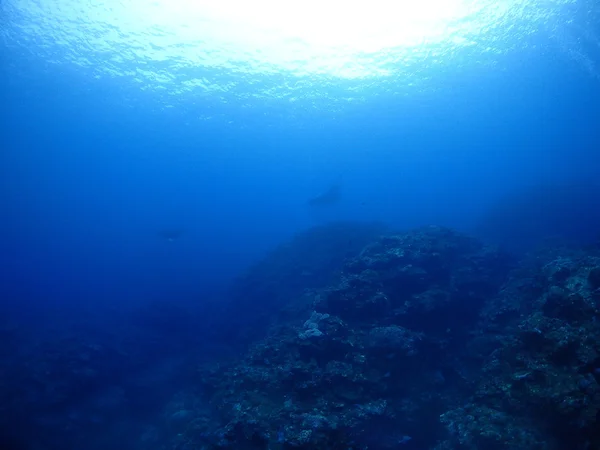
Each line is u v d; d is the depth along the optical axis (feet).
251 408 23.38
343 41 61.57
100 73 67.51
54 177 139.44
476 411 20.21
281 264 61.82
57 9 49.52
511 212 89.25
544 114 112.16
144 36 57.67
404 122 109.40
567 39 60.18
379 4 53.62
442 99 88.69
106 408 39.45
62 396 39.17
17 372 42.63
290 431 20.04
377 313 30.94
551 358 19.54
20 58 58.23
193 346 55.42
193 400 38.17
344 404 22.94
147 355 51.44
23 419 36.06
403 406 24.82
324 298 32.73
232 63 67.87
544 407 17.70
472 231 94.17
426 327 30.81
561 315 22.50
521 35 58.59
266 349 30.83
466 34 58.08
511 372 21.25
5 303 95.86
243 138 117.19
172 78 72.59
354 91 81.25
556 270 28.99
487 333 28.86
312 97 84.89
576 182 90.63
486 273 36.29
